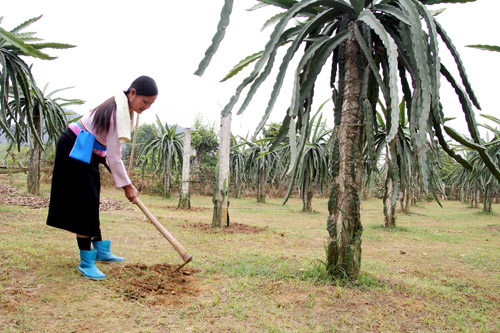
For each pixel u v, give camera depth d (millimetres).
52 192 2590
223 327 1960
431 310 2385
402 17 2396
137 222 5941
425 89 2154
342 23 2816
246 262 3564
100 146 2723
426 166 2500
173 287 2598
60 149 2594
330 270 2904
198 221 7355
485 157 2562
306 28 2568
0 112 5074
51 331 1787
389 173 4211
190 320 2035
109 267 2980
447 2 2730
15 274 2529
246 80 2434
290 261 3701
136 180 17266
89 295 2293
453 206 19031
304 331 1955
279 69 2490
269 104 2436
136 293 2389
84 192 2600
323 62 2619
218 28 2068
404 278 3258
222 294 2506
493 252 4992
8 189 9695
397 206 13625
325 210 13617
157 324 1962
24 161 12922
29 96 5730
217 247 4465
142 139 29891
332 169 2904
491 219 10984
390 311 2309
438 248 5336
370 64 2518
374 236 6469
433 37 2277
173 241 2799
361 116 2836
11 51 5543
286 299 2426
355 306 2348
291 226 7652
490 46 2727
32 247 3428
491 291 3072
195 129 21125
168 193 15680
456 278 3512
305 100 2867
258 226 7105
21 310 1985
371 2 2740
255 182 16797
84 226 2586
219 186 6414
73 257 3148
